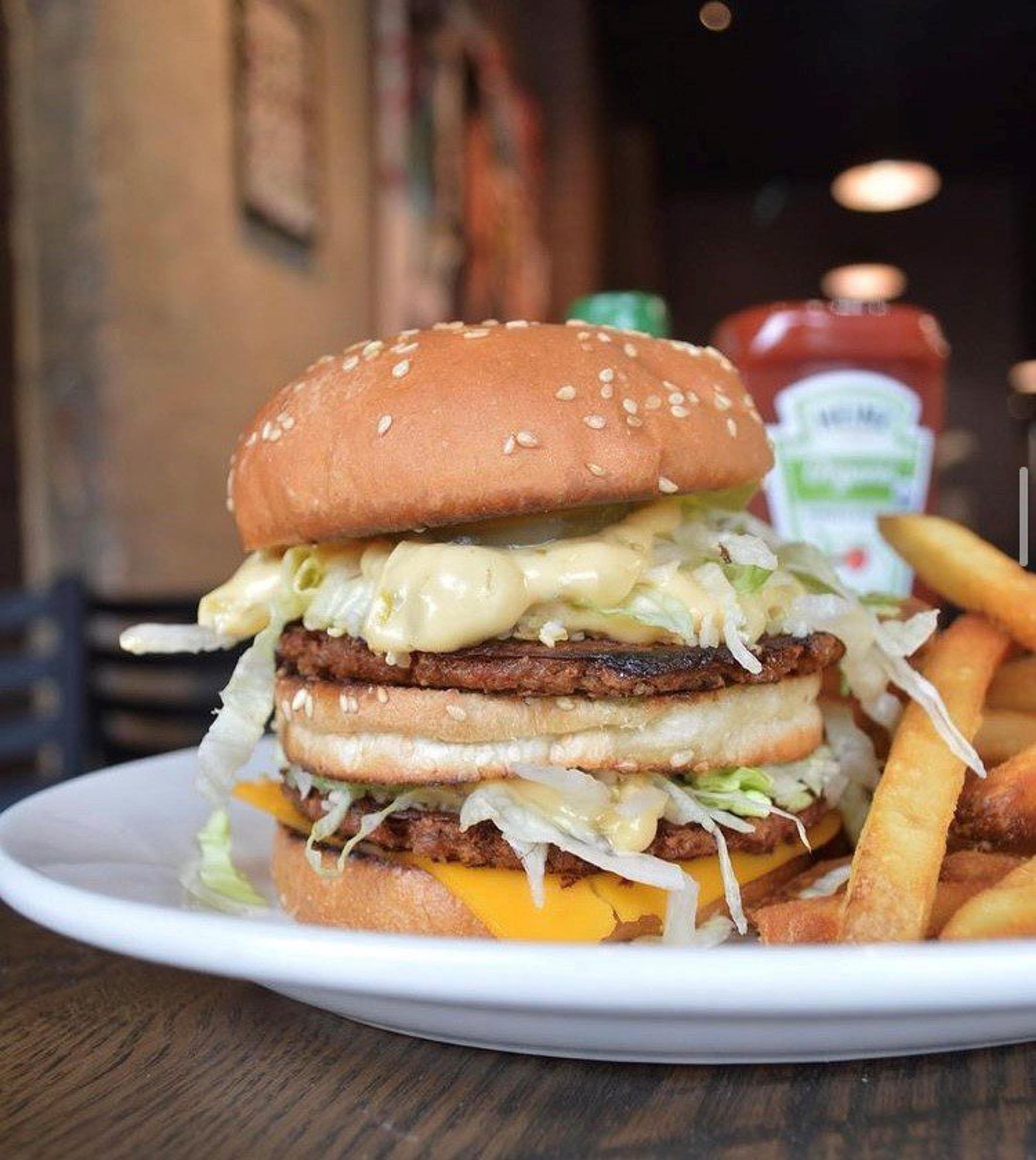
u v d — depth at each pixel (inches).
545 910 8.6
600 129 73.9
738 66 76.7
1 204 27.3
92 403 27.9
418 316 44.3
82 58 27.5
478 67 50.6
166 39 30.2
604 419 8.7
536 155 61.9
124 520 28.3
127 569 28.4
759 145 91.9
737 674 8.8
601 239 74.0
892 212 104.4
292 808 10.6
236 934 6.6
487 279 52.0
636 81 79.2
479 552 8.6
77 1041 7.2
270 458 9.7
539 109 63.5
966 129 89.4
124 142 28.5
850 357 14.1
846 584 10.8
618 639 8.7
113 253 28.0
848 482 14.2
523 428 8.6
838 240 105.3
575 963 5.9
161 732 29.9
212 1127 6.0
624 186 83.4
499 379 8.8
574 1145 5.7
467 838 8.8
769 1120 6.0
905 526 11.0
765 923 7.9
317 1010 7.7
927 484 14.4
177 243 30.6
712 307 106.7
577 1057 6.7
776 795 9.4
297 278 37.2
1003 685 10.8
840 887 9.1
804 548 10.2
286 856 10.1
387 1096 6.3
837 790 10.3
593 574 8.6
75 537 28.2
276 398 10.4
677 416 9.1
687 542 9.4
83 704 19.8
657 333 14.3
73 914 7.3
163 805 11.7
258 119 34.5
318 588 9.8
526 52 61.5
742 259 106.3
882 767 10.5
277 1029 7.4
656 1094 6.3
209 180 32.1
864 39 72.9
